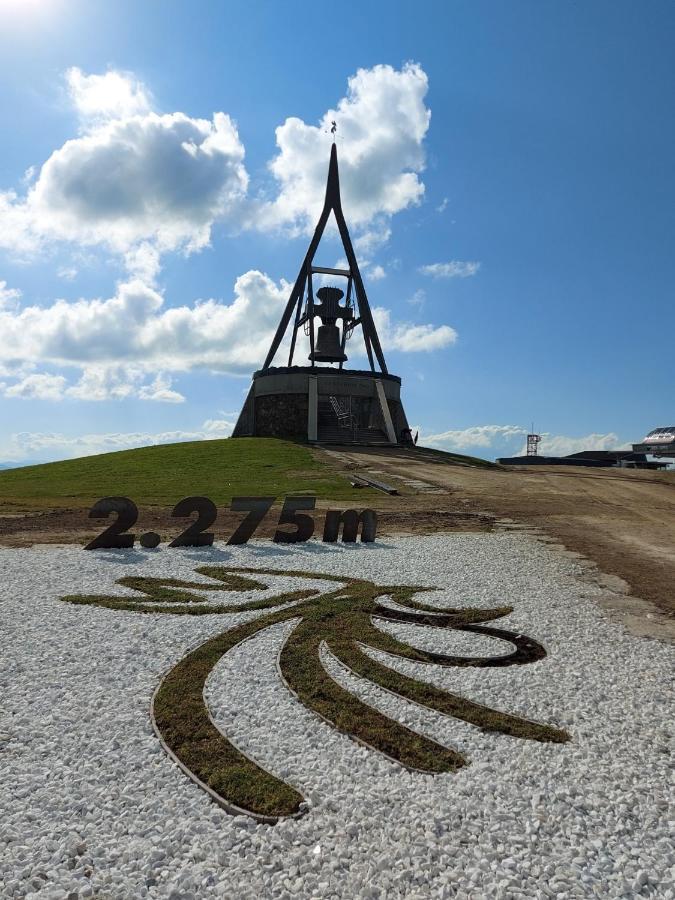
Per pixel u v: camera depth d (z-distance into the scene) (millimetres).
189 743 5984
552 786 5383
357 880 4203
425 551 17156
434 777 5496
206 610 10578
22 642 8758
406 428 67625
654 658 8680
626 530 22812
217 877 4227
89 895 4027
